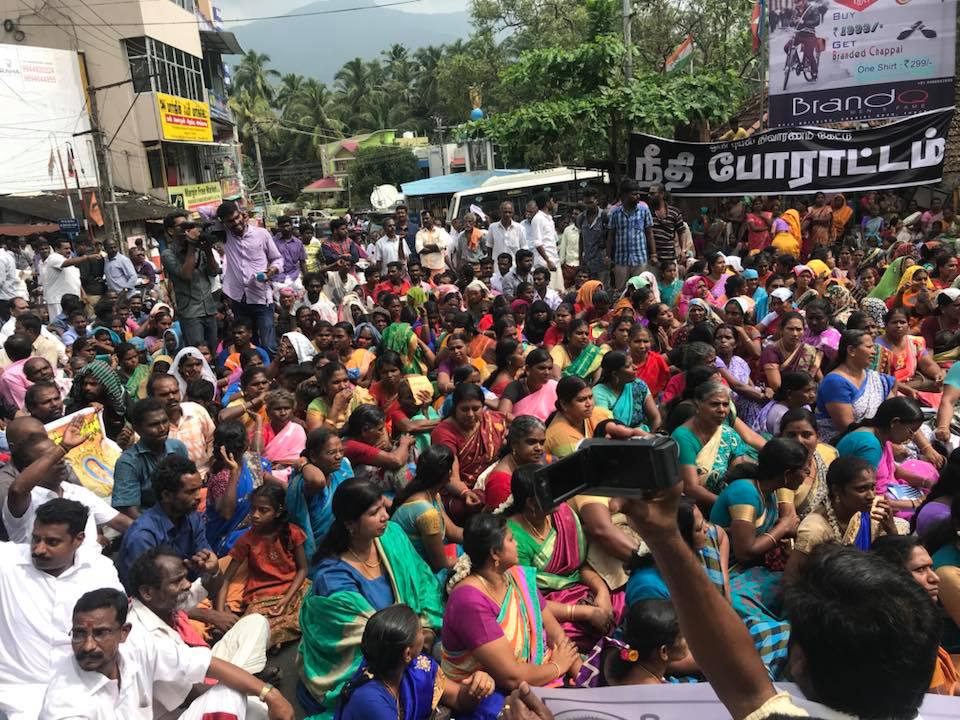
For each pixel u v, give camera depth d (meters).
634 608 3.36
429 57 76.50
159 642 3.57
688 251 13.06
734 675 1.26
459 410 5.73
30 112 24.77
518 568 3.98
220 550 5.32
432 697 3.48
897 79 13.78
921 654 1.23
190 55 31.95
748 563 4.49
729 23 24.56
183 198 29.86
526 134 14.95
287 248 11.54
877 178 13.45
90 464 6.01
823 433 6.34
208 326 9.33
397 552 4.24
